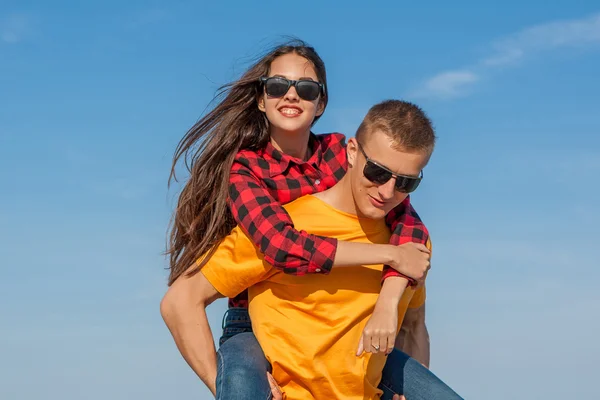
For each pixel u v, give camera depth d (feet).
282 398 13.30
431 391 13.97
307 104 15.19
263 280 13.78
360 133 13.14
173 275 14.98
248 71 15.51
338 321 13.33
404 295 13.76
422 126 12.87
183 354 14.01
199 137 15.70
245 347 13.73
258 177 14.74
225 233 14.48
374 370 13.70
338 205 13.76
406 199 14.42
